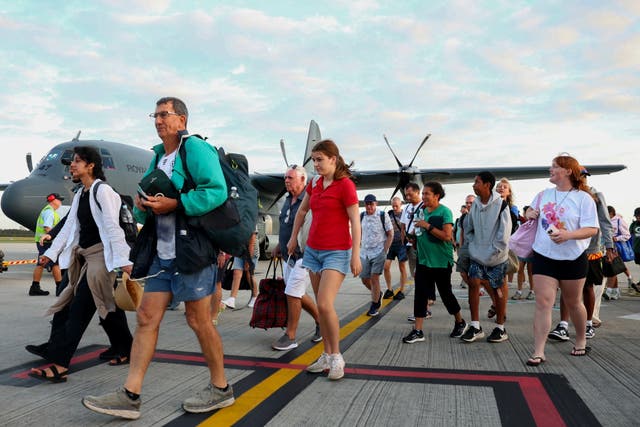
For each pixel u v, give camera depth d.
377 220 5.72
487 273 4.24
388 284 7.45
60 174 10.24
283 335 4.33
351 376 3.15
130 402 2.29
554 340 4.33
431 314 5.92
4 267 9.34
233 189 2.41
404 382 3.01
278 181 17.05
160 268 2.35
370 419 2.36
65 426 2.25
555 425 2.28
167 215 2.37
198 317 2.39
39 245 7.23
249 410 2.49
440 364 3.47
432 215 4.37
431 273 4.36
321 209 3.14
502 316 4.32
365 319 5.54
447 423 2.31
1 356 3.58
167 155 2.57
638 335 4.58
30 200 9.73
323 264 3.14
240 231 2.38
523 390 2.83
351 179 3.17
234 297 6.03
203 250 2.32
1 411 2.45
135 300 3.06
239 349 3.99
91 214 3.07
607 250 4.53
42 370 2.88
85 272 3.08
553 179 3.60
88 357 3.61
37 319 5.15
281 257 4.37
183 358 3.57
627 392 2.79
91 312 3.13
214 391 2.48
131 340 3.45
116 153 10.77
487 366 3.41
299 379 3.08
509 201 5.18
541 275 3.53
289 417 2.39
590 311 4.46
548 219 3.53
